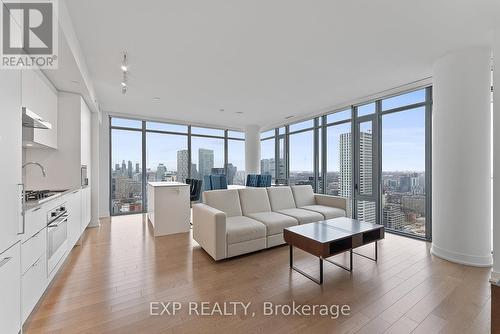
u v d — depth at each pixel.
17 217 1.47
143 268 2.60
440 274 2.45
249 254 3.04
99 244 3.42
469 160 2.68
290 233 2.60
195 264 2.72
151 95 4.37
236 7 2.00
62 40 2.00
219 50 2.73
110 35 2.40
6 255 1.35
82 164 3.55
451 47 2.65
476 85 2.65
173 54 2.81
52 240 2.21
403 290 2.14
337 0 1.91
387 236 3.84
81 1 1.90
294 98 4.55
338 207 4.21
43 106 2.69
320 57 2.90
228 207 3.55
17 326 1.49
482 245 2.66
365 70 3.26
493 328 1.52
